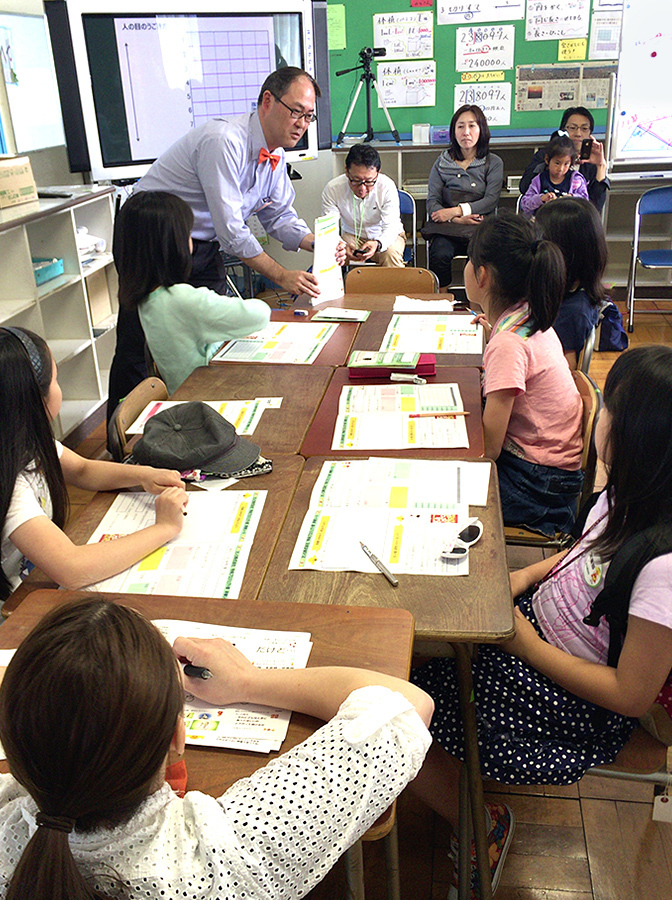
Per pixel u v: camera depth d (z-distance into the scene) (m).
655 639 1.16
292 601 1.30
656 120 5.28
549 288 2.01
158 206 2.38
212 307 2.43
